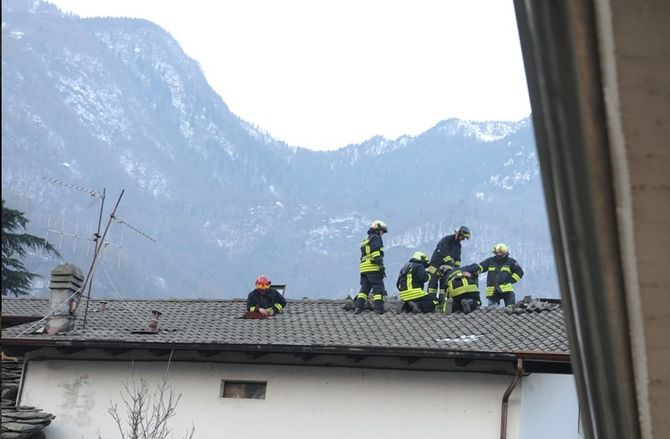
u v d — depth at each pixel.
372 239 24.52
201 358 22.41
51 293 24.47
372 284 24.38
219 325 23.83
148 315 25.17
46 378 22.97
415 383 21.20
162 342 22.03
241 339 22.17
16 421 21.67
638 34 5.39
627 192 5.86
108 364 22.83
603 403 6.84
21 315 27.17
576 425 21.06
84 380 22.83
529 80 5.86
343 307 24.83
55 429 22.55
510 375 20.78
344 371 21.66
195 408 22.08
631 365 6.52
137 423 20.27
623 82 5.54
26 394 22.92
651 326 6.26
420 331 22.36
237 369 22.19
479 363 20.95
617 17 5.35
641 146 5.70
